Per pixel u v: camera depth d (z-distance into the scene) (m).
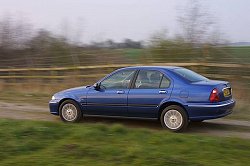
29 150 7.10
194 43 21.66
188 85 9.45
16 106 14.66
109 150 6.88
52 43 28.16
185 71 10.10
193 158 6.60
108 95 10.22
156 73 9.87
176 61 20.86
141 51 22.42
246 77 16.28
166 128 9.60
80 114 10.70
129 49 23.64
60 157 6.62
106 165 6.19
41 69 23.48
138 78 10.02
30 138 7.79
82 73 22.45
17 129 8.34
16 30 30.91
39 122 9.28
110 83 10.34
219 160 6.51
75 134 8.09
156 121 11.00
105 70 22.03
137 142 7.63
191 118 9.38
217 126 10.45
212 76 17.59
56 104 10.97
